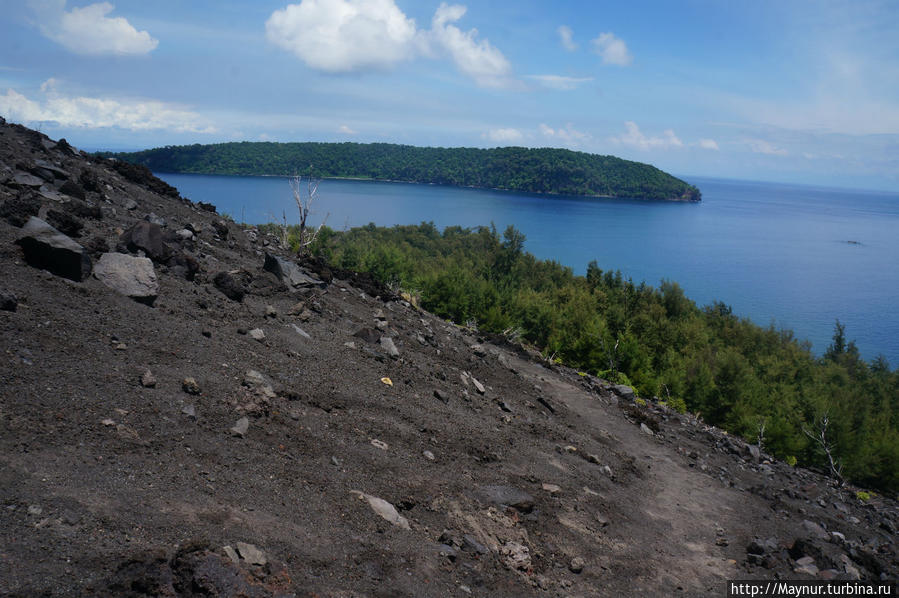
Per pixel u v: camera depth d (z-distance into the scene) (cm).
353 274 1794
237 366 731
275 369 786
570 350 4534
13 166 1120
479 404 1118
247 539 414
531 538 656
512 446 945
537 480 840
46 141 1460
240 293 1014
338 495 550
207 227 1454
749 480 1500
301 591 380
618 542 753
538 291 12431
